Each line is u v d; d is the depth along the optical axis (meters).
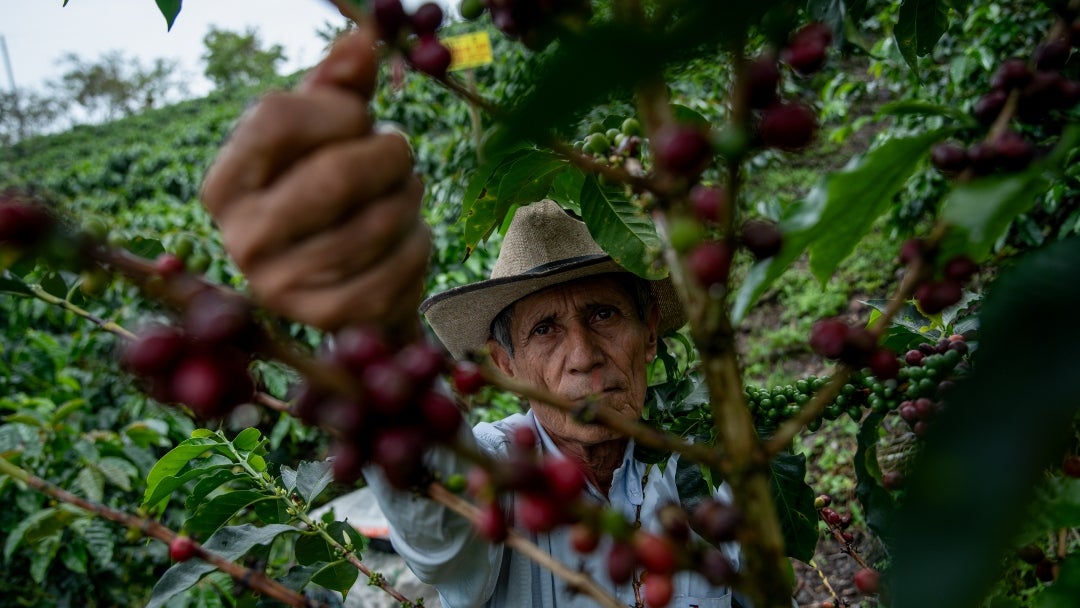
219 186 0.50
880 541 0.93
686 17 0.37
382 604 3.03
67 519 1.38
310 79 0.55
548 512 0.53
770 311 5.93
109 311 4.42
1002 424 0.40
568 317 1.49
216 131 12.03
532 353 1.55
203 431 1.25
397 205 0.52
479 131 2.72
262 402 0.58
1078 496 0.71
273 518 1.34
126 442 3.64
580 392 1.45
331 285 0.51
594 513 0.54
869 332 0.61
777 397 1.20
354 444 0.52
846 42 1.08
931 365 0.87
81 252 0.50
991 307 0.44
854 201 0.62
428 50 0.55
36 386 4.16
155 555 3.62
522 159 0.98
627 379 1.48
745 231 0.57
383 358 0.49
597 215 1.10
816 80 5.09
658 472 1.65
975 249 0.61
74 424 3.93
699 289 0.54
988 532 0.38
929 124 3.74
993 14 3.46
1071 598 0.72
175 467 1.25
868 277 5.58
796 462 1.22
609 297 1.50
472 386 0.58
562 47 0.49
